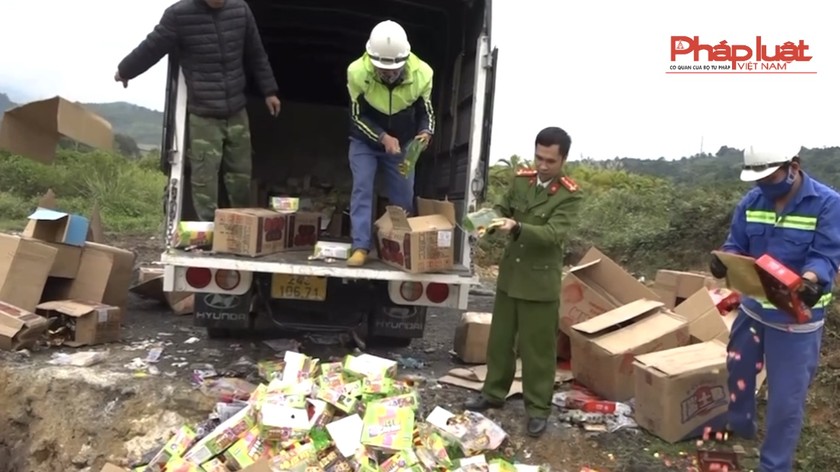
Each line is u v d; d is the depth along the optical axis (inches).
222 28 179.8
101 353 182.9
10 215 468.1
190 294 233.0
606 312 187.8
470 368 191.0
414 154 169.8
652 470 141.6
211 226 175.0
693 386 149.9
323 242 184.1
